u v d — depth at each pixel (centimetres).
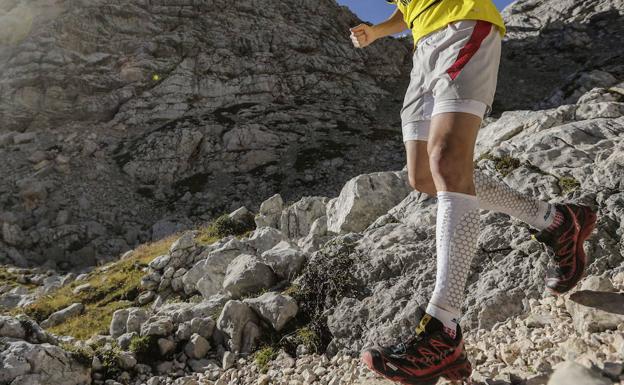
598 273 320
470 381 229
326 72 3450
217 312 508
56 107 3006
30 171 2580
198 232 1280
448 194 204
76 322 848
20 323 459
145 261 1116
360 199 689
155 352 470
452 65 206
